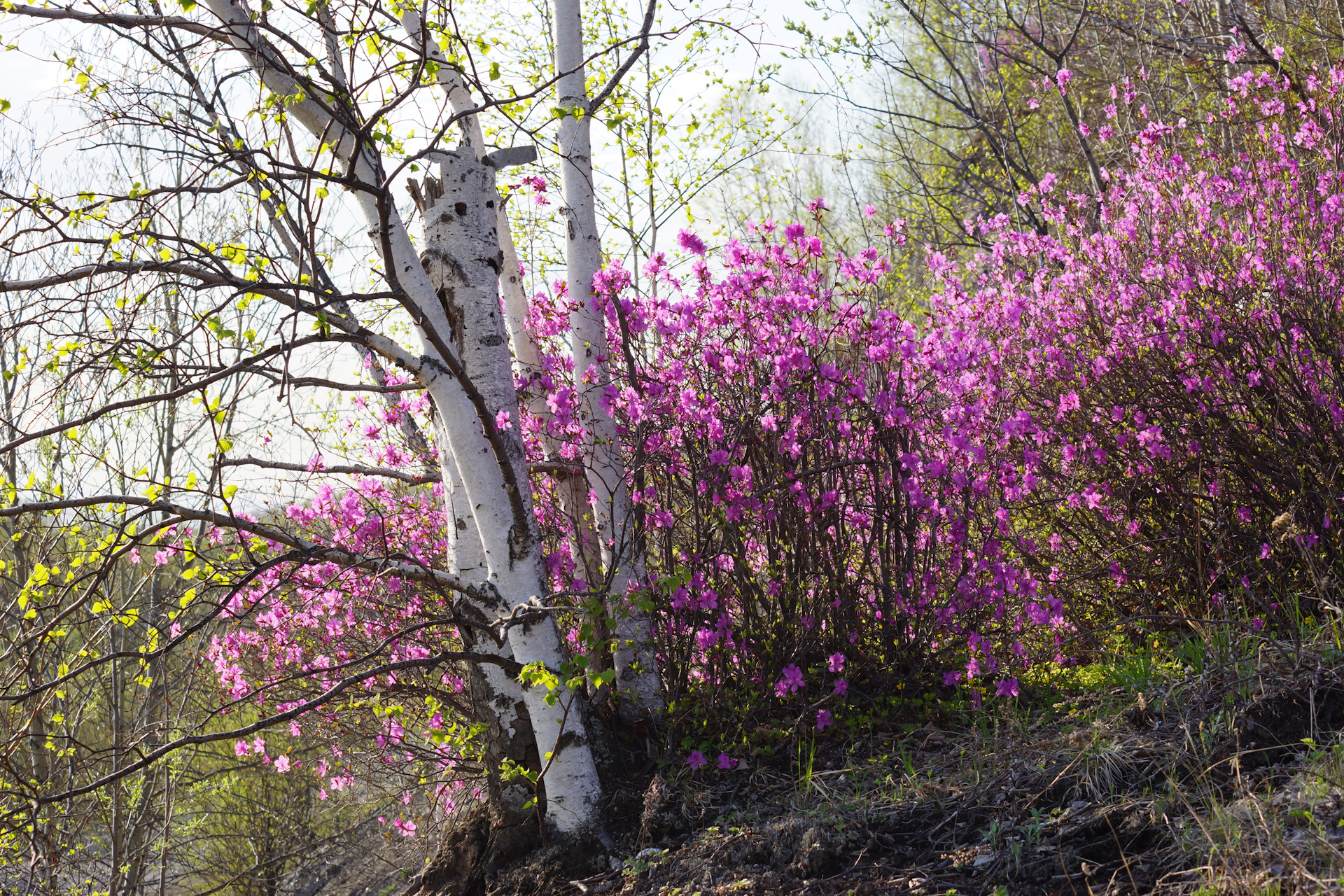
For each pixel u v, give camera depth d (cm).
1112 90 675
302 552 385
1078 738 362
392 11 392
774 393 440
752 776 420
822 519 458
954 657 459
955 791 364
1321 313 468
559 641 409
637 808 410
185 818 1001
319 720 640
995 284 640
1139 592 486
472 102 454
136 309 342
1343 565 427
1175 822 302
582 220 479
